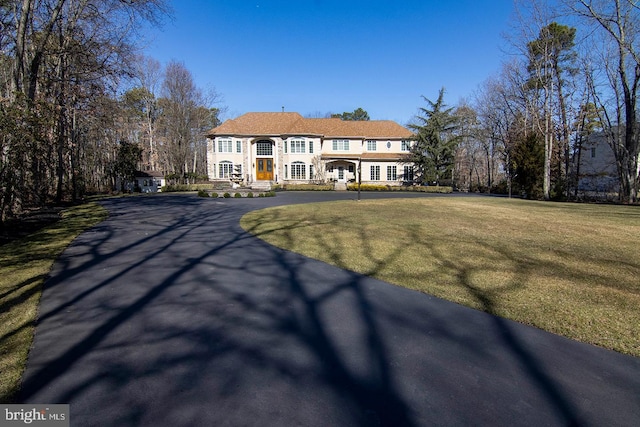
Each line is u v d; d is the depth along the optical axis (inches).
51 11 574.6
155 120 1766.7
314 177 1502.2
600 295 183.8
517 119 1333.7
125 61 663.8
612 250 296.7
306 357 120.4
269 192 1028.5
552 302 173.9
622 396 98.5
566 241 335.9
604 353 123.9
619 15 840.9
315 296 183.8
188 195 1066.1
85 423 86.3
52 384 103.3
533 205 758.5
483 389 102.0
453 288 197.0
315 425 86.1
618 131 922.1
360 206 701.9
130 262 250.5
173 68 1519.4
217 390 100.9
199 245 313.0
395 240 339.0
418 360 118.6
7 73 581.9
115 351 123.7
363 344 130.3
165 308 165.3
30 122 358.3
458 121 1738.4
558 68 1095.0
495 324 148.9
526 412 91.6
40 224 429.4
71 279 208.8
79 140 1104.8
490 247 306.5
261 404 94.5
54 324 146.3
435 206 709.9
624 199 878.4
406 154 1598.2
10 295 179.3
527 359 119.5
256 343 130.6
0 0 520.1
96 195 1120.8
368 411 92.0
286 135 1478.8
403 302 175.3
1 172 361.1
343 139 1598.2
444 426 86.0
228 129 1499.8
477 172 1953.7
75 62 661.3
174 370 111.6
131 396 97.7
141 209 621.3
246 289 194.2
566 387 103.0
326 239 344.2
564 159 1176.2
